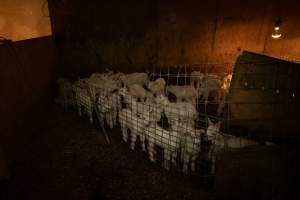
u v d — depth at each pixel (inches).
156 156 167.2
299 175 125.5
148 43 265.4
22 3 240.8
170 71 276.1
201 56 271.6
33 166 165.2
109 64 276.2
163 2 246.5
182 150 152.8
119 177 154.4
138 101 197.5
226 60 274.4
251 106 161.6
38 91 220.8
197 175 152.7
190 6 248.5
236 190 132.9
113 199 138.8
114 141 189.0
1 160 145.0
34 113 209.8
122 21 256.5
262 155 127.0
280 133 151.2
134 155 173.5
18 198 139.8
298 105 144.3
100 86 210.1
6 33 245.4
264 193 129.7
